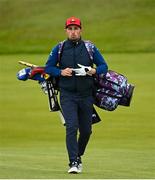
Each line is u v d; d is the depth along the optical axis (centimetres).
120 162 2839
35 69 2564
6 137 5047
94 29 13488
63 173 2391
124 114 6109
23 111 6569
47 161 2870
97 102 2572
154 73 9319
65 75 2458
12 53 12194
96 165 2728
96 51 2498
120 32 13175
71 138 2445
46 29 13812
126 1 14862
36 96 7550
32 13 14775
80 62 2480
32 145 4353
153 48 11862
